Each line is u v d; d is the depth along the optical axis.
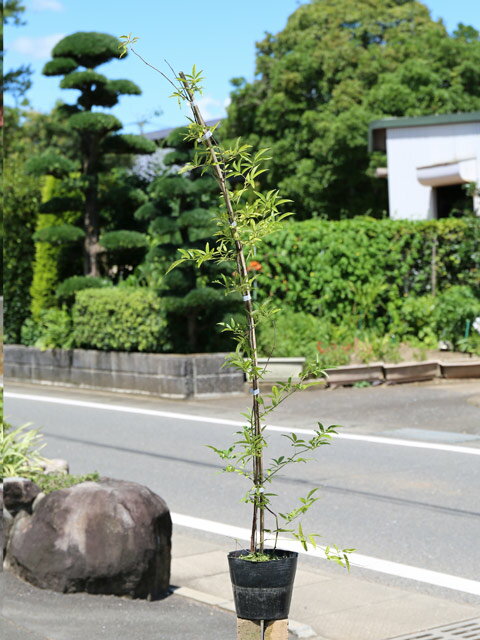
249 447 4.19
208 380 16.91
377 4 43.00
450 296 19.11
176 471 10.70
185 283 17.08
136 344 18.14
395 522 8.26
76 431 13.59
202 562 7.12
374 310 19.53
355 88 39.38
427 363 17.25
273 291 18.59
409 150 24.69
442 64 40.00
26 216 21.73
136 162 23.81
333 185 38.44
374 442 12.13
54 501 6.12
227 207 4.06
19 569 6.15
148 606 5.95
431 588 6.50
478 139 24.02
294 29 42.97
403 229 19.80
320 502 9.05
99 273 21.12
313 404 15.27
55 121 27.41
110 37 20.05
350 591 6.41
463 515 8.45
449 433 12.65
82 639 5.19
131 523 6.04
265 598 4.09
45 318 20.12
